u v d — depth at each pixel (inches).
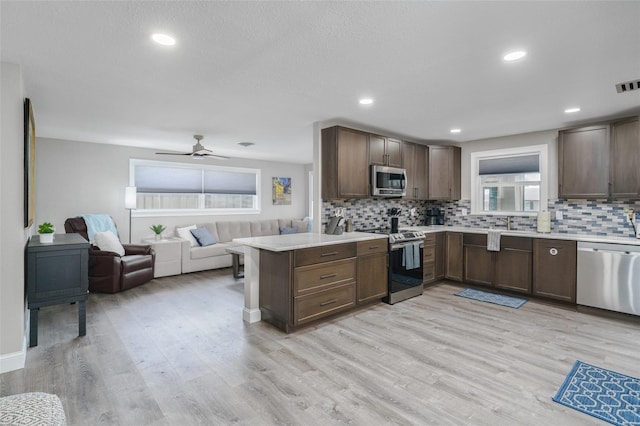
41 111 143.9
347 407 77.5
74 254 114.5
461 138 201.3
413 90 116.6
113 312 145.2
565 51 85.8
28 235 122.6
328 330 125.0
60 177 206.7
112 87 114.5
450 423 71.9
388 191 173.2
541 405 78.3
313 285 127.1
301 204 337.7
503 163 195.9
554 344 112.3
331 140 156.8
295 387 85.9
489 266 181.2
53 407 44.6
